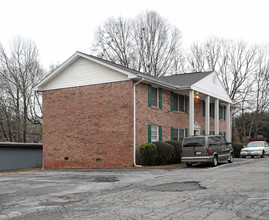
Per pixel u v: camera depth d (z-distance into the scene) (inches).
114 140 762.2
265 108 1648.6
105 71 792.9
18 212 299.0
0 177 624.4
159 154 741.9
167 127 895.7
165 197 338.3
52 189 433.4
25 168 1173.7
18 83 1445.6
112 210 288.5
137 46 1720.0
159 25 1723.7
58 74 873.5
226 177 474.3
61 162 847.7
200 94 1007.6
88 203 329.7
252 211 261.1
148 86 813.9
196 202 304.5
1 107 1473.9
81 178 550.3
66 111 851.4
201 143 685.3
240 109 1691.7
